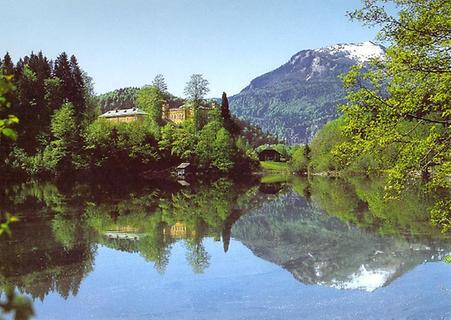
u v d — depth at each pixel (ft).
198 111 412.77
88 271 83.61
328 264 89.04
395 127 45.96
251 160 451.53
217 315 62.95
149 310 64.95
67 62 367.04
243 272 84.53
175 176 356.79
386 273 81.25
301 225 133.69
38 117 315.78
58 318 62.08
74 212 152.76
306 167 419.13
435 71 42.60
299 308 65.31
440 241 103.65
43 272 82.58
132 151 332.60
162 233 121.39
